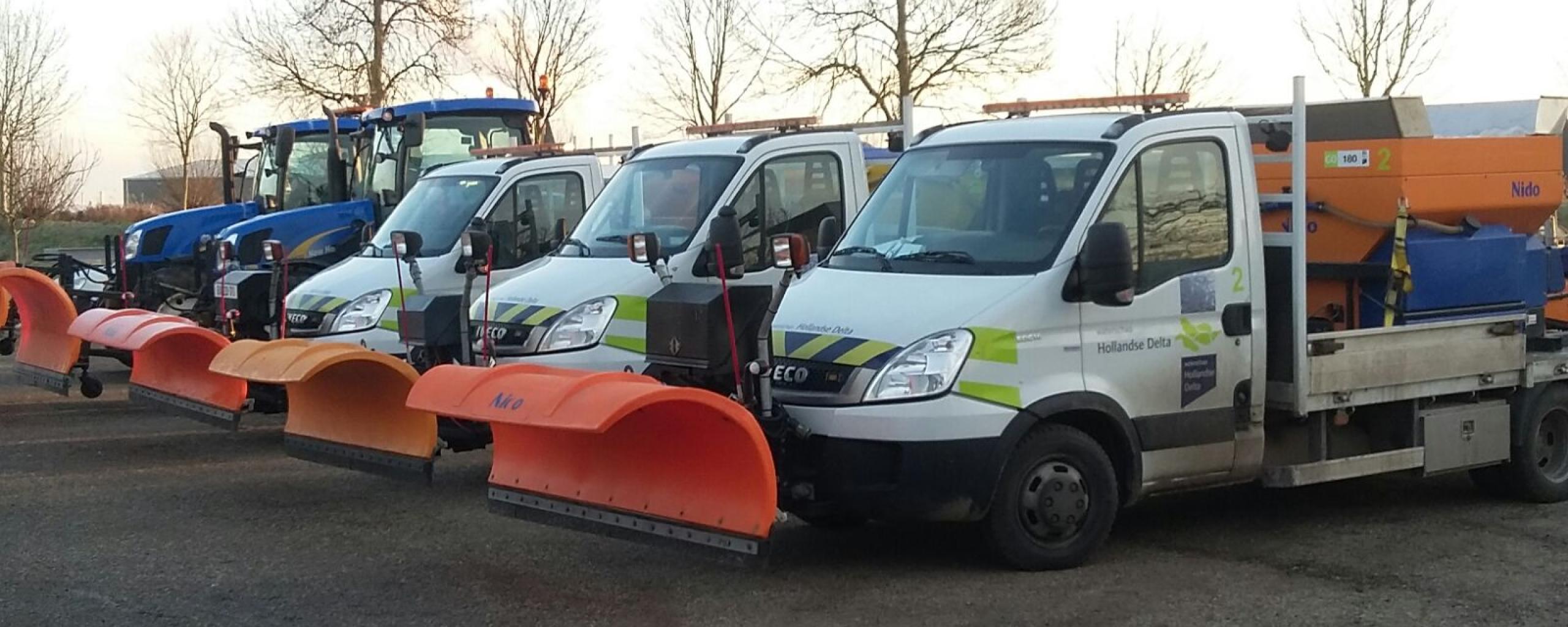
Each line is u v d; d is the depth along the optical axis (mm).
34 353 12281
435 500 9039
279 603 6734
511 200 11625
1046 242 7156
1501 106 11844
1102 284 6812
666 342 7668
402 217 12125
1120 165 7266
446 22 28031
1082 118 7676
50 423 12289
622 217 10109
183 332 9836
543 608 6621
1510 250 8812
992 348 6809
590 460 6805
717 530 6238
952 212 7566
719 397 6109
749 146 9797
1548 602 6719
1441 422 8477
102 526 8320
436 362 9938
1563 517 8656
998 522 6969
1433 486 9602
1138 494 7344
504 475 7168
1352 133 8484
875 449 6734
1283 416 7977
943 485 6711
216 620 6457
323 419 8727
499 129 15555
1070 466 7125
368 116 15719
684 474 6457
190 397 10023
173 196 37094
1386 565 7430
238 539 8008
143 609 6633
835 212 10008
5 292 13727
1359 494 9336
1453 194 8477
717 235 7281
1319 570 7301
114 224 36156
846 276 7508
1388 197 8297
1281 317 7867
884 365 6785
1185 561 7453
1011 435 6824
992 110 8406
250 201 19062
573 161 11945
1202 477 7574
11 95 30094
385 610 6605
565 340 9219
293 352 8188
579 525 6766
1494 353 8633
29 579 7145
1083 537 7195
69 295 15906
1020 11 23219
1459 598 6789
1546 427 9133
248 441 11367
